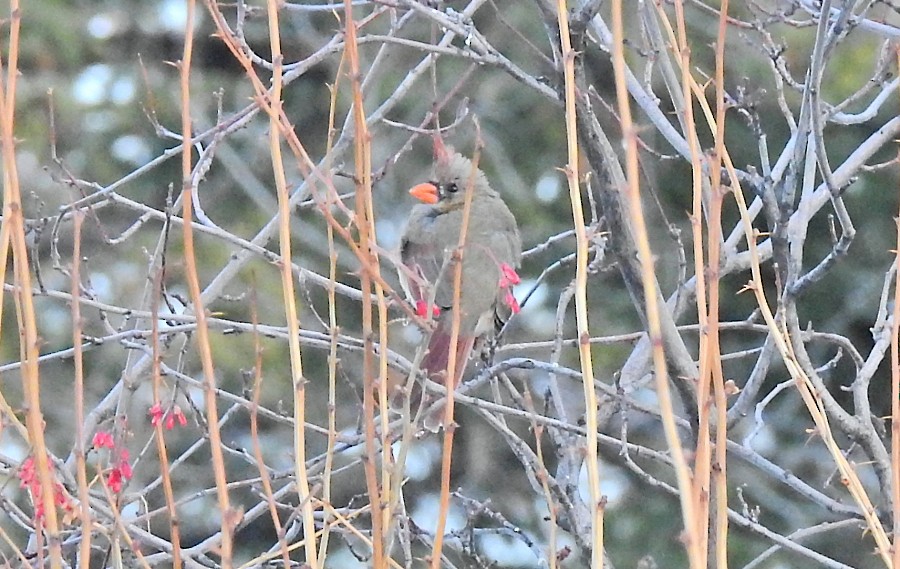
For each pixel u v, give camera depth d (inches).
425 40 725.3
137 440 621.3
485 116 788.6
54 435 679.7
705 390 205.3
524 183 797.2
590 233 269.3
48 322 700.0
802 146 267.4
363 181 221.3
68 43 780.0
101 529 228.5
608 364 743.7
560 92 248.5
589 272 328.8
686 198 743.1
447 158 406.0
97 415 338.0
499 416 358.3
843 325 791.1
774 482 755.4
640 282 251.9
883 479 285.1
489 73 776.3
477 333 356.2
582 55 248.2
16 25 215.5
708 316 214.5
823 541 738.2
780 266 269.0
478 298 360.5
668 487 299.3
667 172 746.2
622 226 250.2
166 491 217.2
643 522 756.6
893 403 218.7
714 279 211.2
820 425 221.1
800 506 748.6
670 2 313.4
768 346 279.9
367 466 209.0
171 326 325.4
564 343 334.0
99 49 798.5
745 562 722.2
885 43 335.0
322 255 725.3
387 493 213.3
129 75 797.2
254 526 748.0
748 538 727.7
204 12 818.8
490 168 782.5
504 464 767.7
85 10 801.6
